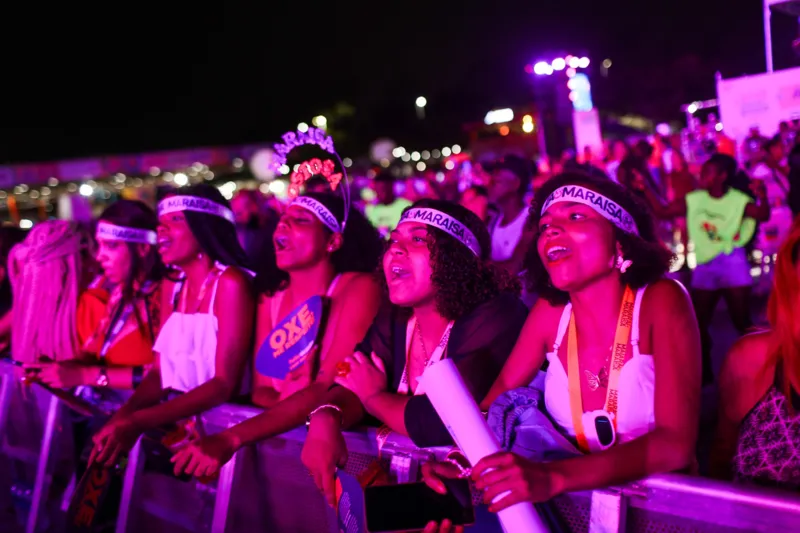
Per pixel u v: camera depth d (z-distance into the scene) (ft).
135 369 11.32
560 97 53.36
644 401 6.26
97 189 90.48
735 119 39.73
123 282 12.30
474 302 7.73
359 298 9.08
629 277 6.42
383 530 5.98
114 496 10.34
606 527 5.87
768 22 38.60
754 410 6.51
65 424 12.15
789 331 6.17
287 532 8.61
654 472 5.82
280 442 8.65
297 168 9.75
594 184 6.49
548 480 5.45
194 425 9.85
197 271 10.58
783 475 6.24
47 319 12.92
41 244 12.89
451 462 6.19
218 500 9.10
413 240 7.72
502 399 6.75
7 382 13.57
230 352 9.72
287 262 9.43
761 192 22.20
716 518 5.51
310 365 9.27
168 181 97.30
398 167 118.73
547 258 6.49
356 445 7.84
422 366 7.94
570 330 6.72
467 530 6.82
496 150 83.20
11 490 13.51
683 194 31.60
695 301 22.74
